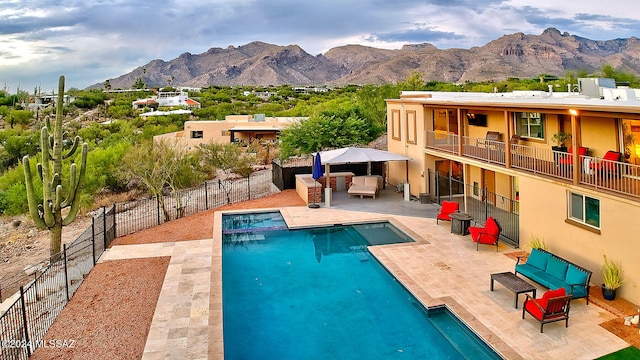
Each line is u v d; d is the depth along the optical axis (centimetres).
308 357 1031
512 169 1675
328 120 3319
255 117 5278
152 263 1606
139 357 1004
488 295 1257
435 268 1472
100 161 3125
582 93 2062
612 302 1188
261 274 1551
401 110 2662
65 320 1184
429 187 2442
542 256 1307
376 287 1417
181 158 3025
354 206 2380
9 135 4594
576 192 1362
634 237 1166
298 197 2642
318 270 1578
